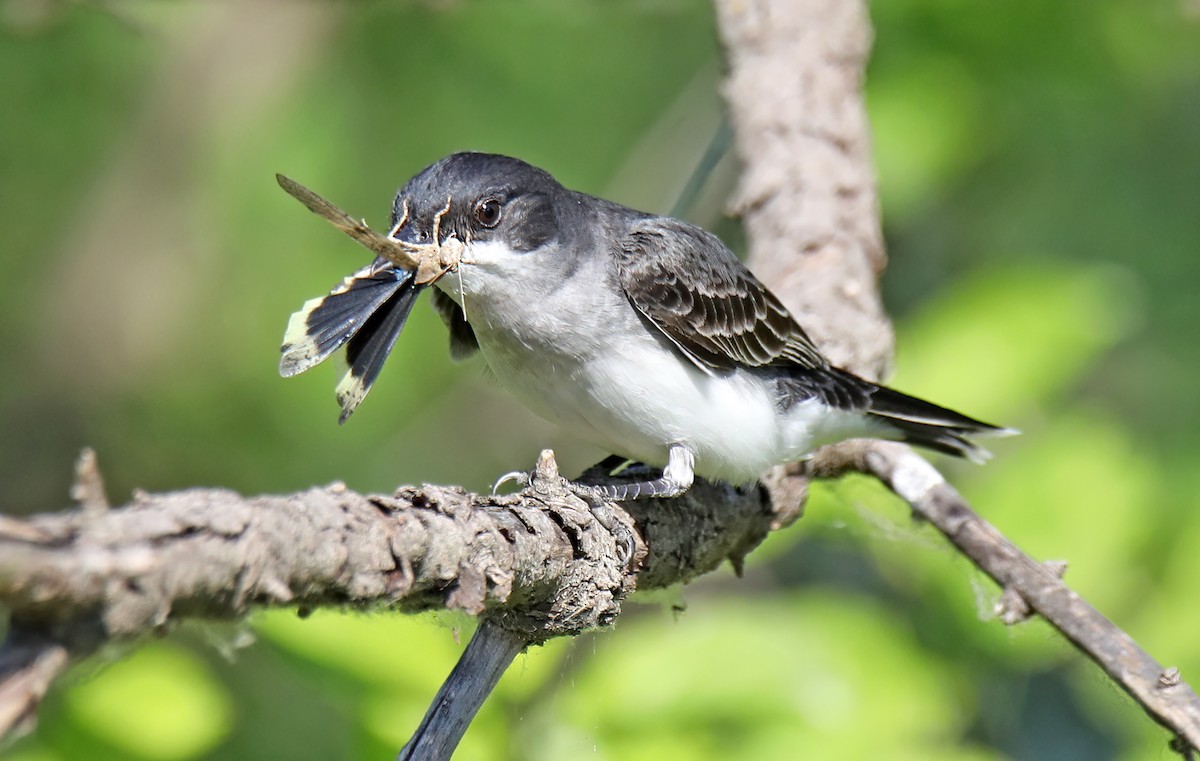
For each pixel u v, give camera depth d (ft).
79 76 48.49
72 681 12.97
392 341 21.71
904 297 46.83
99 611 12.36
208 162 48.32
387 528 15.40
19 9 40.83
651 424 26.18
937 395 34.60
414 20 47.34
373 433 48.57
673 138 46.37
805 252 32.07
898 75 42.04
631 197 45.93
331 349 20.97
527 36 48.32
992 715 38.68
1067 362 34.99
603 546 19.48
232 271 48.93
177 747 26.35
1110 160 47.47
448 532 16.22
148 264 50.65
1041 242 47.75
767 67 33.94
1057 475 33.96
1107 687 24.99
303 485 48.08
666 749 25.41
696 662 26.21
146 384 50.49
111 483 50.19
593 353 26.05
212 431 49.39
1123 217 47.80
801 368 28.84
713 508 26.21
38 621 12.17
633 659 26.25
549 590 18.78
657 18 50.65
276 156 46.47
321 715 37.19
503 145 47.01
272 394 48.39
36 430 51.52
